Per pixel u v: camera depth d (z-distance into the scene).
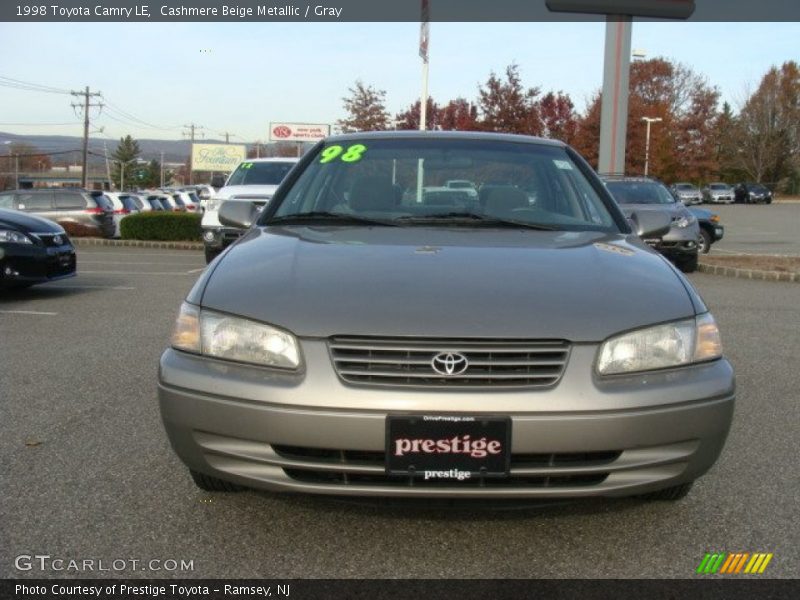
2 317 7.38
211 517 2.94
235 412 2.50
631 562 2.65
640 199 12.45
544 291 2.64
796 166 66.12
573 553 2.70
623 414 2.44
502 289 2.63
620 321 2.54
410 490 2.43
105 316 7.45
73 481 3.28
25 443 3.75
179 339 2.72
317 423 2.42
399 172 3.83
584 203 3.74
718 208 43.75
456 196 3.71
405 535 2.81
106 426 4.02
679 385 2.53
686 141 53.00
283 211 3.70
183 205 37.88
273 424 2.45
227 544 2.74
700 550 2.73
